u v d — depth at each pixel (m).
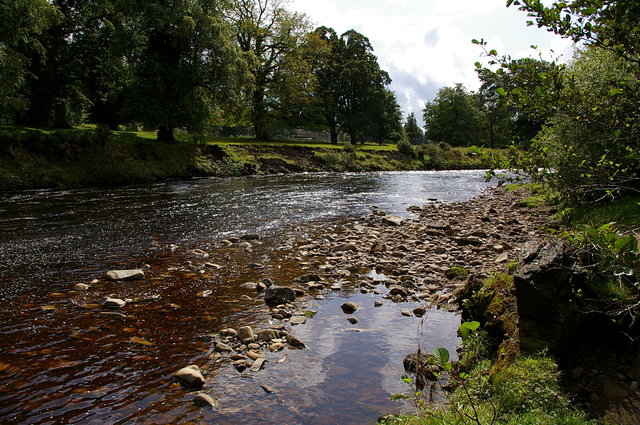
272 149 41.62
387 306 7.14
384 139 75.75
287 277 8.80
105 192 21.95
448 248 11.12
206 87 32.44
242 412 4.22
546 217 14.86
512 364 4.37
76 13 32.91
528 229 13.12
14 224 13.61
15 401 4.37
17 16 23.53
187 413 4.20
